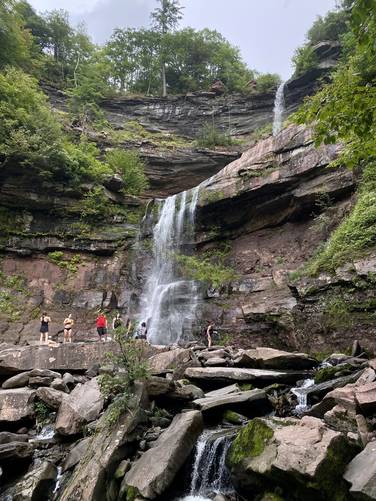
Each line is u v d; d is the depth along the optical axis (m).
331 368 10.08
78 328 22.28
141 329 17.95
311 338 13.86
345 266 13.53
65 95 39.44
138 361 9.53
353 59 12.07
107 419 8.38
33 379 11.51
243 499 6.45
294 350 14.61
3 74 27.78
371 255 12.97
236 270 21.72
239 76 47.84
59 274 23.89
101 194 25.95
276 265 20.02
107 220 26.25
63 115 34.69
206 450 7.31
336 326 13.08
